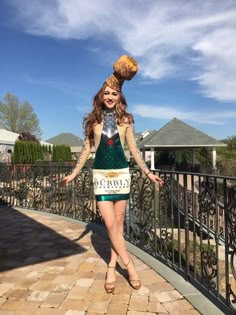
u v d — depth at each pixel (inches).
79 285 117.2
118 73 111.4
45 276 125.9
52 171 288.0
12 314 97.0
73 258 147.2
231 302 95.0
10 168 325.7
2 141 925.8
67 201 263.6
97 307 100.5
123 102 114.7
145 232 156.3
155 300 104.2
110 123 112.9
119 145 114.2
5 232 198.8
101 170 113.9
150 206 151.3
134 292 110.3
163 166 1031.0
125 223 180.2
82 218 237.8
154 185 146.3
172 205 133.8
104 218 114.0
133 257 147.1
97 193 114.6
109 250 158.7
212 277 105.2
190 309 98.0
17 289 114.3
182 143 893.2
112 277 113.2
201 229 112.1
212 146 904.3
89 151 119.9
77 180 249.1
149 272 128.2
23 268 134.9
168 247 136.3
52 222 229.3
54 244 170.2
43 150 1010.7
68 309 99.6
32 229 206.8
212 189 103.8
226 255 94.7
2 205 313.9
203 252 111.4
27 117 1808.6
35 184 304.7
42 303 103.7
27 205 309.0
